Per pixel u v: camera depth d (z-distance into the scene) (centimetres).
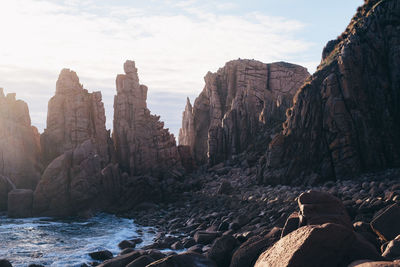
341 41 4450
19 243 2675
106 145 5497
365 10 4228
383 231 1526
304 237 1177
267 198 3322
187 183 5259
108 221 3881
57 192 4238
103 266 1747
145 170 5459
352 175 3419
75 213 4284
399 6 3581
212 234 2408
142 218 3959
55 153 5306
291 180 3797
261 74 7294
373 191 2545
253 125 6069
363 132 3488
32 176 4966
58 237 2922
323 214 1552
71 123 5341
